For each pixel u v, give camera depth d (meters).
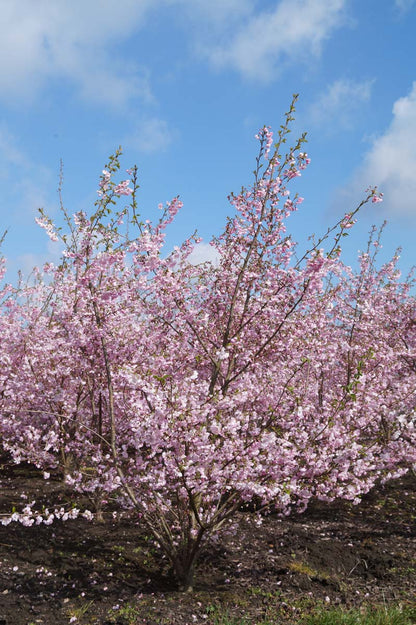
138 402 5.17
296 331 7.32
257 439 4.89
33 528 6.53
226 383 6.20
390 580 5.33
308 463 5.12
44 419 8.38
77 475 5.89
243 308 7.25
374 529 6.89
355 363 8.70
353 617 4.30
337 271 8.04
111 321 6.81
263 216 6.94
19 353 8.31
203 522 4.93
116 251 6.00
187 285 6.73
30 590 4.97
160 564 5.64
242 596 4.98
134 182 6.04
